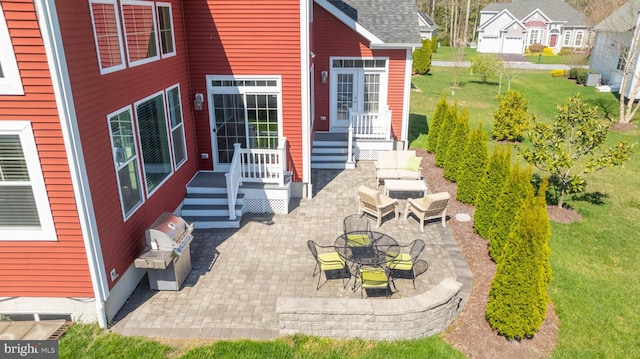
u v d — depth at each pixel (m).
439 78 35.00
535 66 40.78
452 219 11.20
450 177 13.72
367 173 14.49
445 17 63.72
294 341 6.88
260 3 10.52
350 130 14.44
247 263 9.00
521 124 17.81
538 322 6.96
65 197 6.40
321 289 8.13
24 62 5.70
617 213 12.03
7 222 6.57
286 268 8.82
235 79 11.18
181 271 8.21
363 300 7.07
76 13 6.18
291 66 11.05
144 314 7.43
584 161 16.39
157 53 9.16
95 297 6.98
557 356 6.89
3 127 6.00
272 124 11.70
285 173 11.90
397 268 8.11
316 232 10.33
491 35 52.06
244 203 11.27
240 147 11.29
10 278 6.91
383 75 16.25
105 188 7.06
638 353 7.01
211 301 7.79
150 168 8.86
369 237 9.08
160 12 9.29
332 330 7.01
